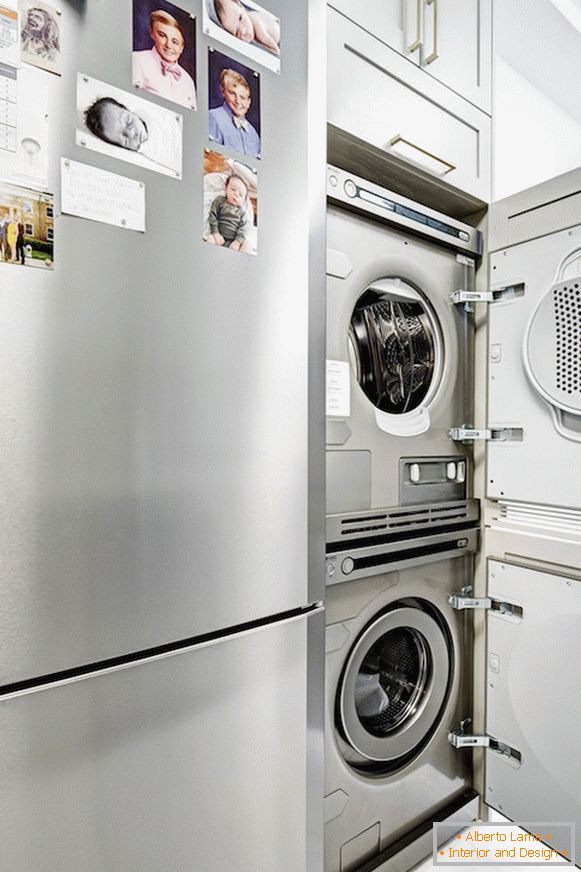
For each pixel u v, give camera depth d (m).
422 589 1.49
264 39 0.83
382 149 1.30
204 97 0.74
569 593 1.36
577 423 1.35
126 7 0.66
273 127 0.84
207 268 0.75
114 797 0.67
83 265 0.62
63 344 0.61
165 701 0.71
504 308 1.53
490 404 1.57
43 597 0.60
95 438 0.64
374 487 1.35
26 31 0.58
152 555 0.69
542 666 1.42
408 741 1.46
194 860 0.75
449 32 1.47
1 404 0.57
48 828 0.61
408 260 1.43
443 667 1.54
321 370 0.94
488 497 1.57
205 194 0.74
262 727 0.83
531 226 1.45
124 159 0.66
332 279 1.25
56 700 0.62
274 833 0.86
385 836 1.39
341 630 1.29
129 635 0.67
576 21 2.03
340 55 1.22
